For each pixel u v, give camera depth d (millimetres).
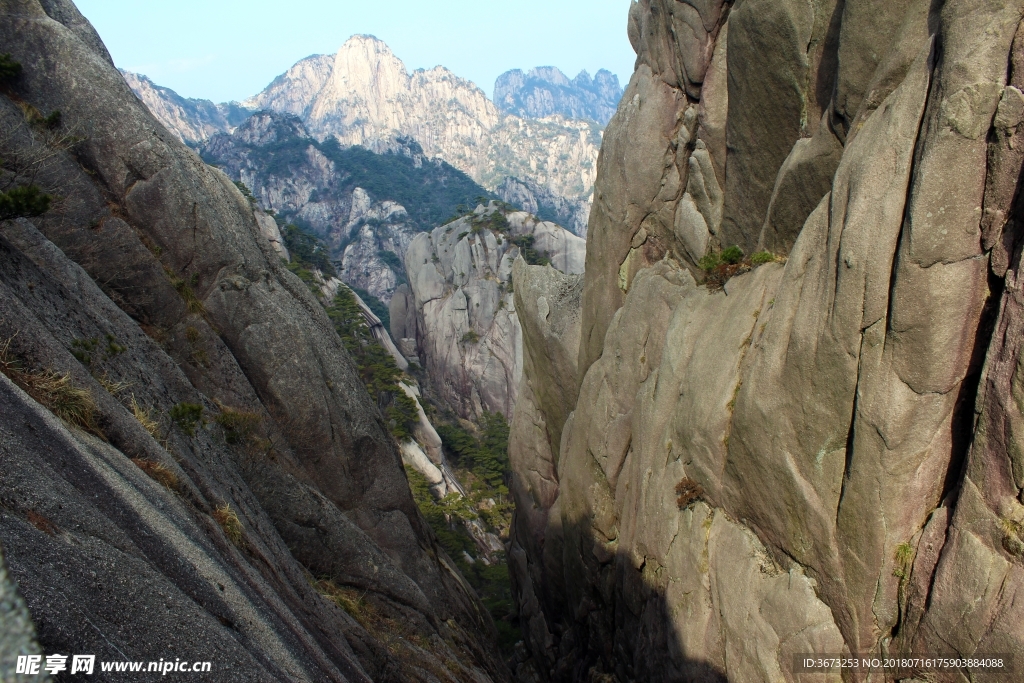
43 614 5688
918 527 13766
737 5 20797
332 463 23484
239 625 9000
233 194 26250
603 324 27328
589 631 25953
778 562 16281
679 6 23078
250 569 11727
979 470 12398
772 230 19531
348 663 12375
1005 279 12148
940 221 12664
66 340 13062
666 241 25125
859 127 15734
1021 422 11500
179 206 21844
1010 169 11938
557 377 31594
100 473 8891
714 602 17500
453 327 105500
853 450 14242
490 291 104625
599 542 24484
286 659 9234
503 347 100125
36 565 6082
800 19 18797
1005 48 11992
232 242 23062
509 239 109188
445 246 113250
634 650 20984
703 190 23234
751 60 20375
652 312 23391
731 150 22047
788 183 18781
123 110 21281
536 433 33719
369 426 24922
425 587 24688
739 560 16953
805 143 18719
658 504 19875
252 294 22609
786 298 16156
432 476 64562
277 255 26750
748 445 16625
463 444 84125
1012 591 11633
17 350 10141
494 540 62219
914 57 14773
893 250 13461
